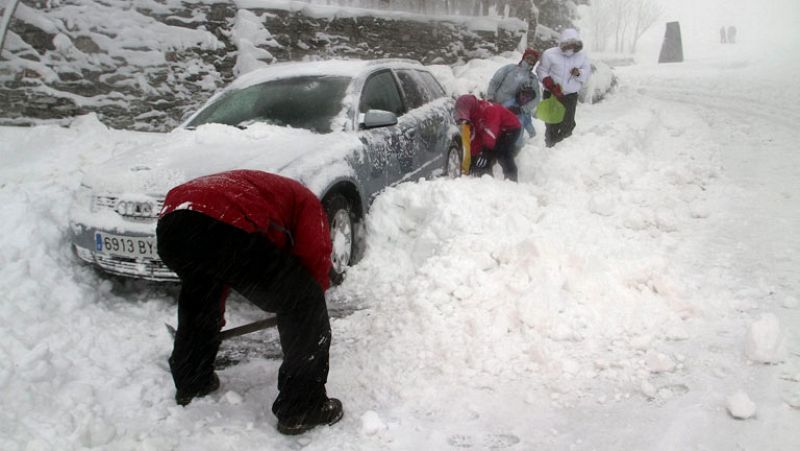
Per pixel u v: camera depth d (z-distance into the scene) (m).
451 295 3.89
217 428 2.82
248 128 4.83
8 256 4.34
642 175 6.28
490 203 5.00
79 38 7.66
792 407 2.66
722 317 3.53
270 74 5.69
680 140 8.39
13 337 3.52
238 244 2.63
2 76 7.31
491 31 12.54
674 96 14.95
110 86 7.80
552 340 3.41
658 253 4.32
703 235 4.94
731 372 2.98
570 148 6.88
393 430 2.78
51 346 3.56
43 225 4.64
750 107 12.28
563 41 8.23
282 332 2.74
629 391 2.93
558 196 5.79
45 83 7.48
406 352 3.43
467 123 6.52
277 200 2.80
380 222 4.88
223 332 3.15
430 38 11.55
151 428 2.84
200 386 3.08
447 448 2.63
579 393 2.95
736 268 4.21
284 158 4.24
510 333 3.51
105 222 4.03
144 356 3.61
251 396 3.18
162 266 3.97
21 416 2.84
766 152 7.83
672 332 3.37
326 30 9.69
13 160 6.38
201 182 2.80
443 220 4.61
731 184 6.38
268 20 9.01
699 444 2.49
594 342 3.35
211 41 8.48
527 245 3.96
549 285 3.66
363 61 5.84
